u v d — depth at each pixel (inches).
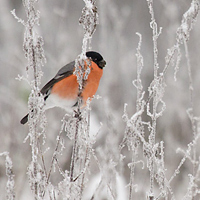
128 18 655.1
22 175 391.2
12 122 438.0
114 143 252.2
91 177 344.8
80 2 631.2
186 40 261.9
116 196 249.6
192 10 261.4
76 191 241.4
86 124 255.1
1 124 446.9
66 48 481.4
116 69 517.3
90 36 254.4
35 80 252.5
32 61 251.6
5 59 534.0
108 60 513.0
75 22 610.5
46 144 403.2
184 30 260.5
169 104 479.2
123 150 425.1
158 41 593.9
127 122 246.7
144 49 631.8
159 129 463.5
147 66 573.3
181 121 465.4
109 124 255.3
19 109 455.5
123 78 514.6
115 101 481.7
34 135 248.7
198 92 495.8
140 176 388.2
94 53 339.9
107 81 485.1
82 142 260.5
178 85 493.4
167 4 515.5
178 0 564.7
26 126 438.6
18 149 418.9
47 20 521.7
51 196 253.4
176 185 420.5
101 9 486.6
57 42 490.3
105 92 464.8
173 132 461.7
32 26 251.1
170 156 438.6
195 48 534.3
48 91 348.5
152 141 252.2
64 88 336.5
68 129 263.4
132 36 660.7
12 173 242.5
